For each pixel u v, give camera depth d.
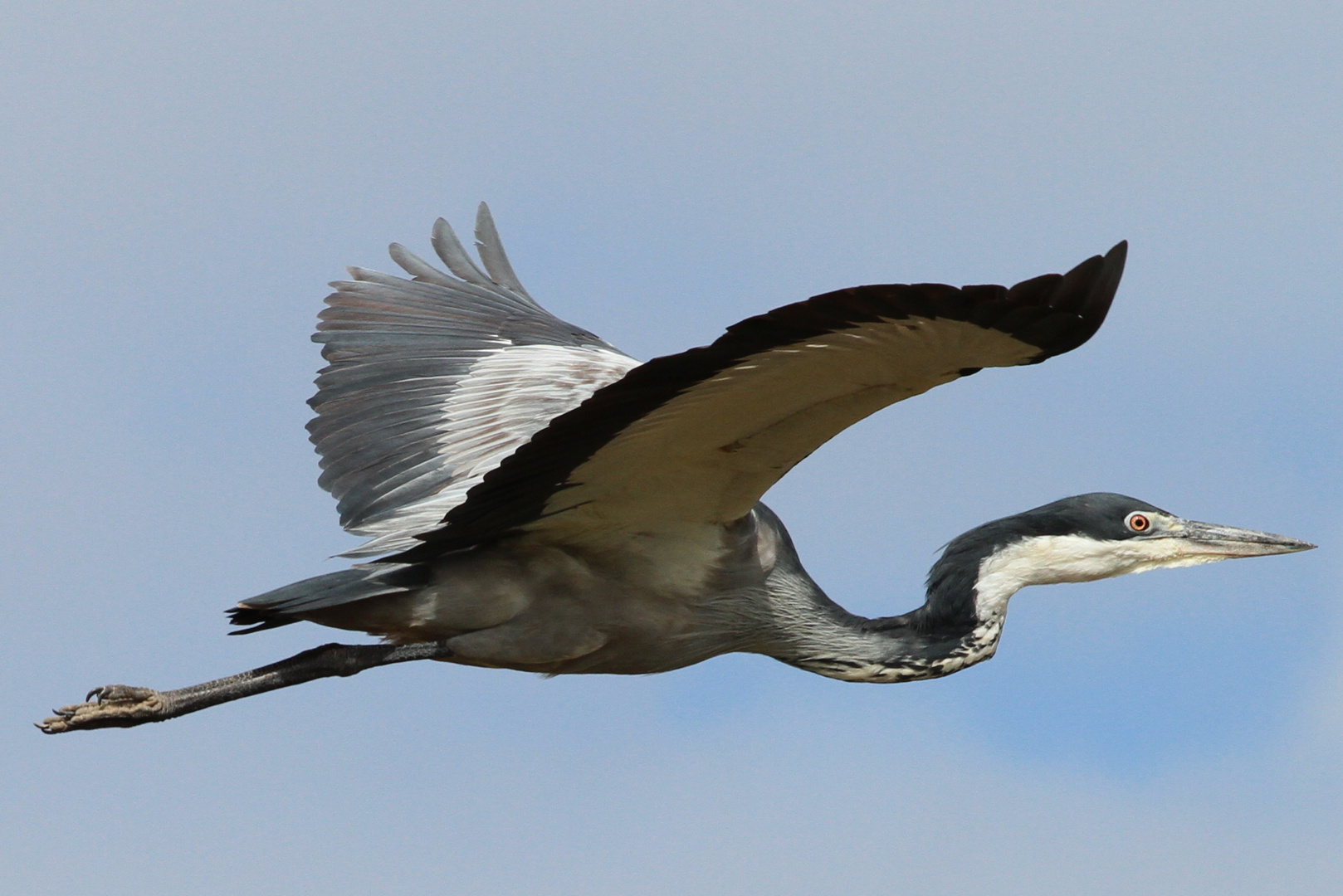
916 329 8.25
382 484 12.28
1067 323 8.01
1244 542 12.55
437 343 13.92
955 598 12.38
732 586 11.70
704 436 9.88
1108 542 12.55
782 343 8.46
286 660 11.23
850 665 12.15
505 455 12.31
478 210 16.17
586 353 13.95
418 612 11.12
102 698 10.84
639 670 11.92
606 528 11.09
